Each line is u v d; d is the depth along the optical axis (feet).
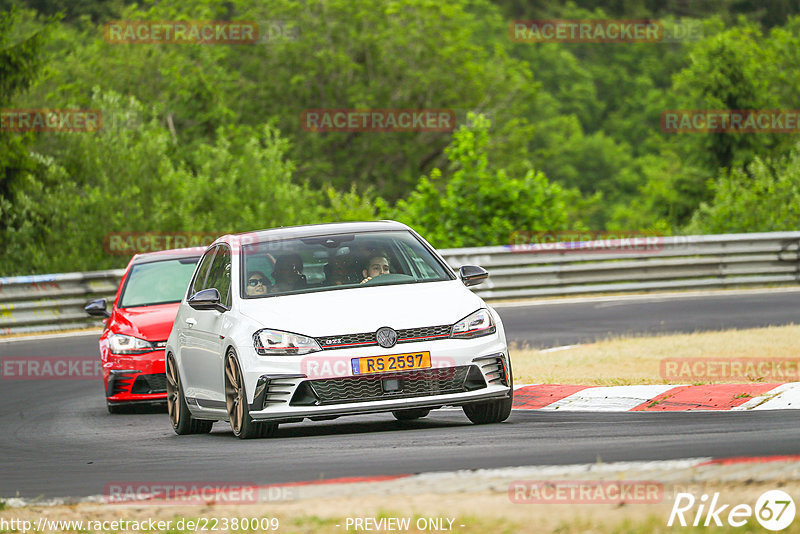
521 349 173.99
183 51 614.75
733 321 197.06
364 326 94.22
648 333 185.88
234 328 98.58
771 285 273.75
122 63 597.11
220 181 395.96
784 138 542.98
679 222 555.69
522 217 327.06
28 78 399.44
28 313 242.99
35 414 140.77
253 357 95.30
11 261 335.88
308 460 82.79
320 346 93.81
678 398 105.19
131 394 136.77
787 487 59.00
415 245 107.96
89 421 131.34
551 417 102.47
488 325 97.71
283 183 423.23
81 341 217.56
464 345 95.20
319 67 651.66
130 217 345.51
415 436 92.89
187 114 583.17
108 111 374.84
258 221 395.55
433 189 329.93
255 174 413.59
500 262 266.57
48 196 341.62
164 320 140.67
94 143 362.53
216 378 103.30
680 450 75.46
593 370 138.92
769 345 151.33
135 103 382.83
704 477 63.31
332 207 399.03
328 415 93.15
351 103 650.43
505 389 96.84
